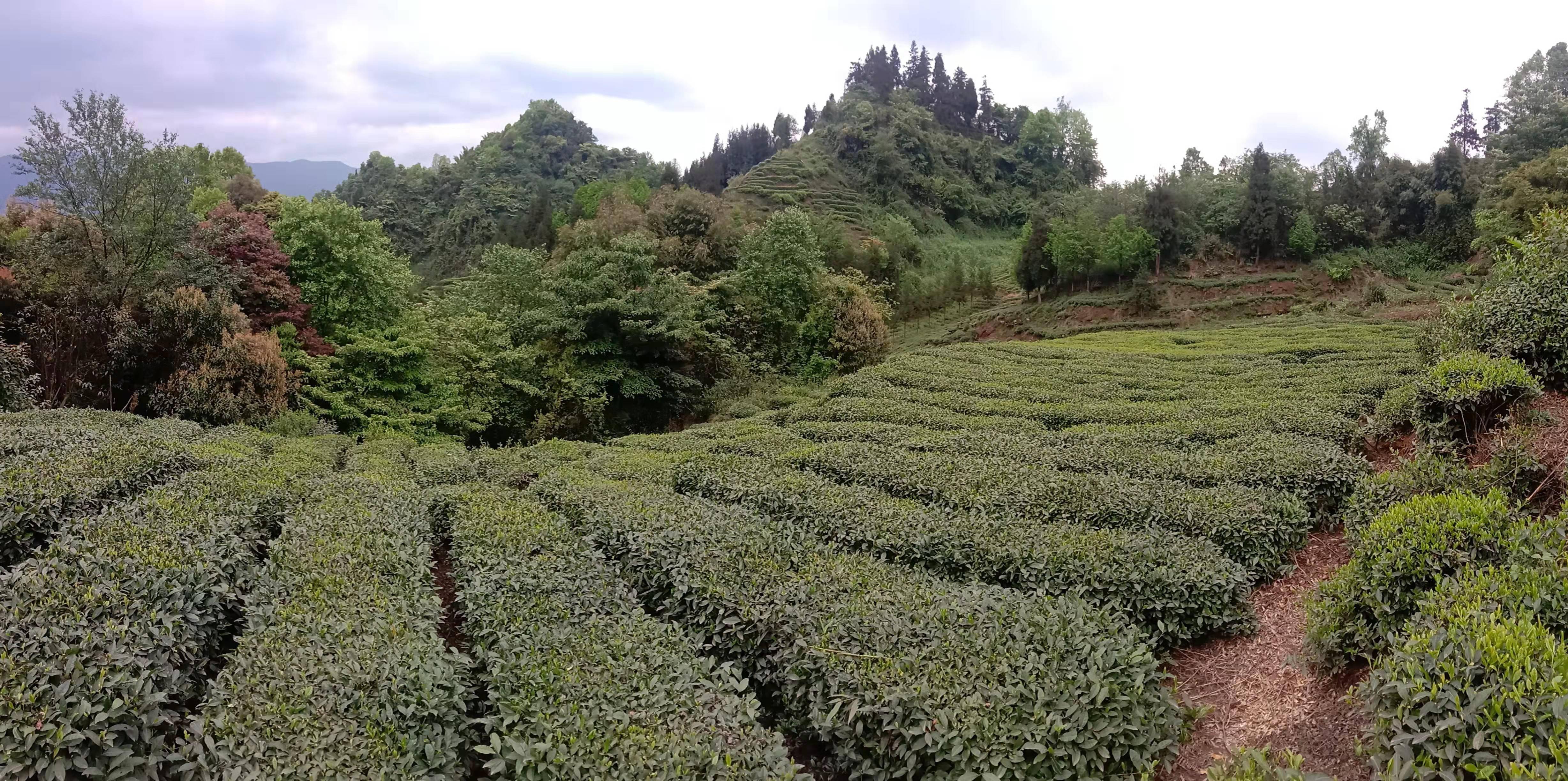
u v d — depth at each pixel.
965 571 10.80
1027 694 7.09
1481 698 5.33
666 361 34.19
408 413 28.39
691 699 7.29
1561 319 12.95
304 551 10.41
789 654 8.31
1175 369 28.67
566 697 7.29
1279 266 59.59
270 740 6.54
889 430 19.47
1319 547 11.73
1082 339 43.12
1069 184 115.50
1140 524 11.73
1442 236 57.88
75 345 23.69
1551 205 41.75
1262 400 20.22
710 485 14.75
